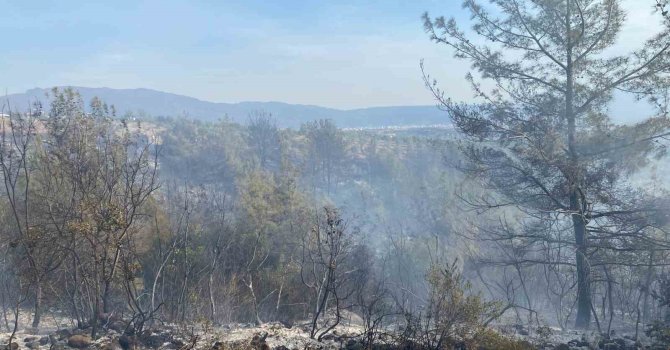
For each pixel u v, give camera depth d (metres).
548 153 13.66
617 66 14.00
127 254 9.05
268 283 11.48
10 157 9.41
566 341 9.21
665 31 13.49
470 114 14.66
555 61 14.48
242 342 7.20
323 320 9.88
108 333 7.88
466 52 14.90
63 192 9.20
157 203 12.43
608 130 13.86
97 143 9.77
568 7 14.11
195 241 13.12
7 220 9.84
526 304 14.34
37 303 8.59
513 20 14.67
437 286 7.77
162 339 7.73
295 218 17.78
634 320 13.12
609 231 13.64
